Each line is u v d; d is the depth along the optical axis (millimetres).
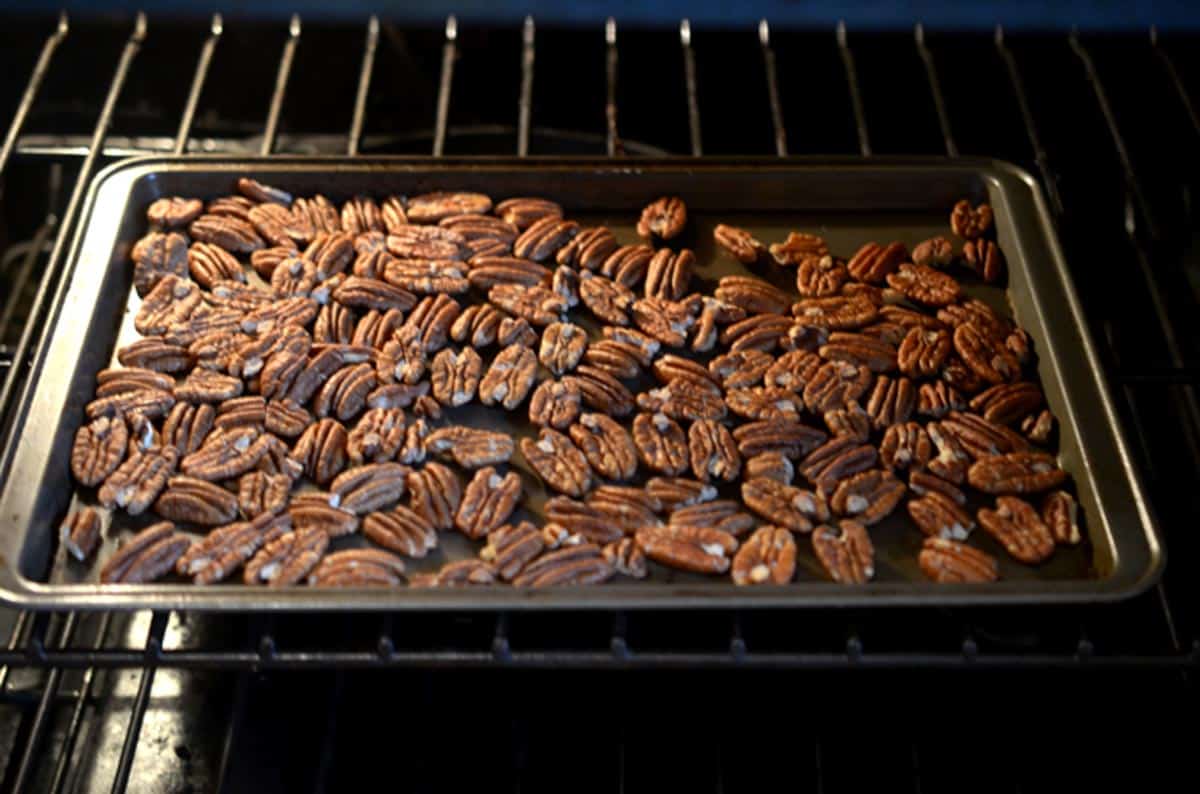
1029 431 665
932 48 924
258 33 932
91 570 616
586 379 677
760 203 754
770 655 579
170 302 699
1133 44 882
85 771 657
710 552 616
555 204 750
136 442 649
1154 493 720
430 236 727
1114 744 653
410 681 670
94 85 960
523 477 646
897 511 641
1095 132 898
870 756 654
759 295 712
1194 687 662
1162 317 758
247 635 686
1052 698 665
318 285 712
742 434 658
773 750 658
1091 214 832
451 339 696
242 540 615
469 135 866
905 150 927
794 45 930
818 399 674
